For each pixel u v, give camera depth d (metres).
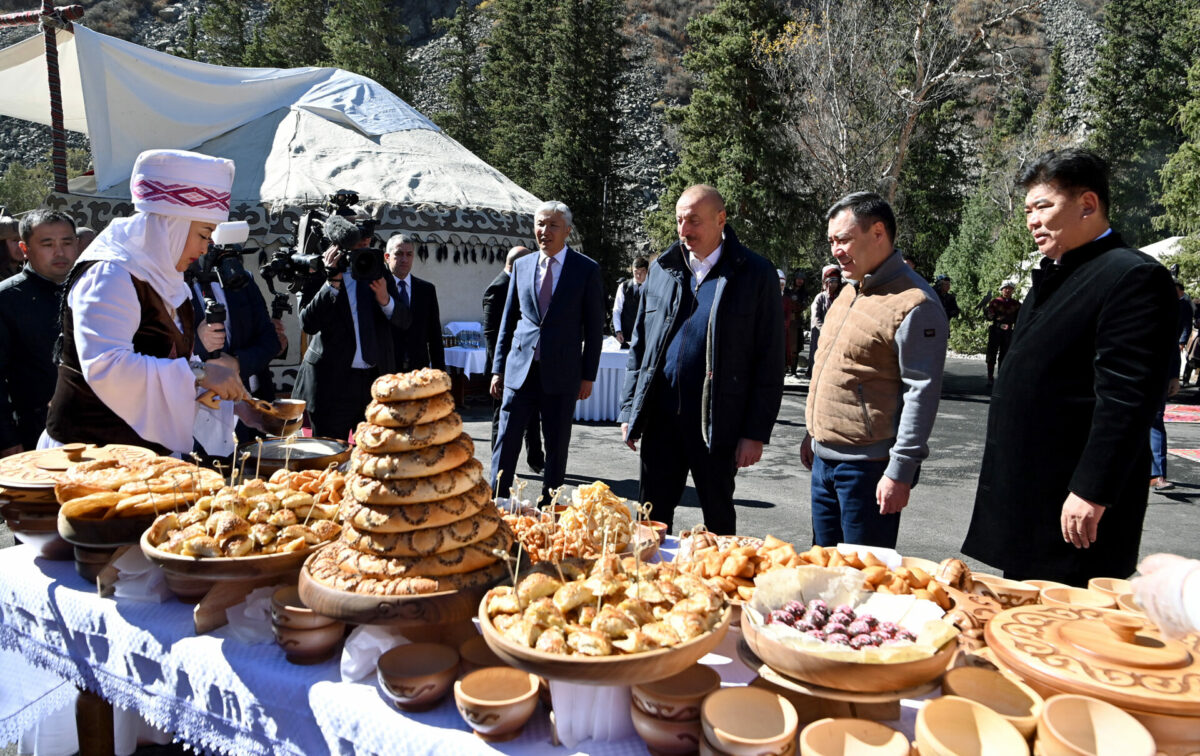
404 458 1.64
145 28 64.50
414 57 62.28
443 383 1.69
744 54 27.16
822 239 27.88
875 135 24.22
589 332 4.91
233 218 10.55
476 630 1.81
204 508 1.96
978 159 42.56
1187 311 14.53
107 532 1.99
